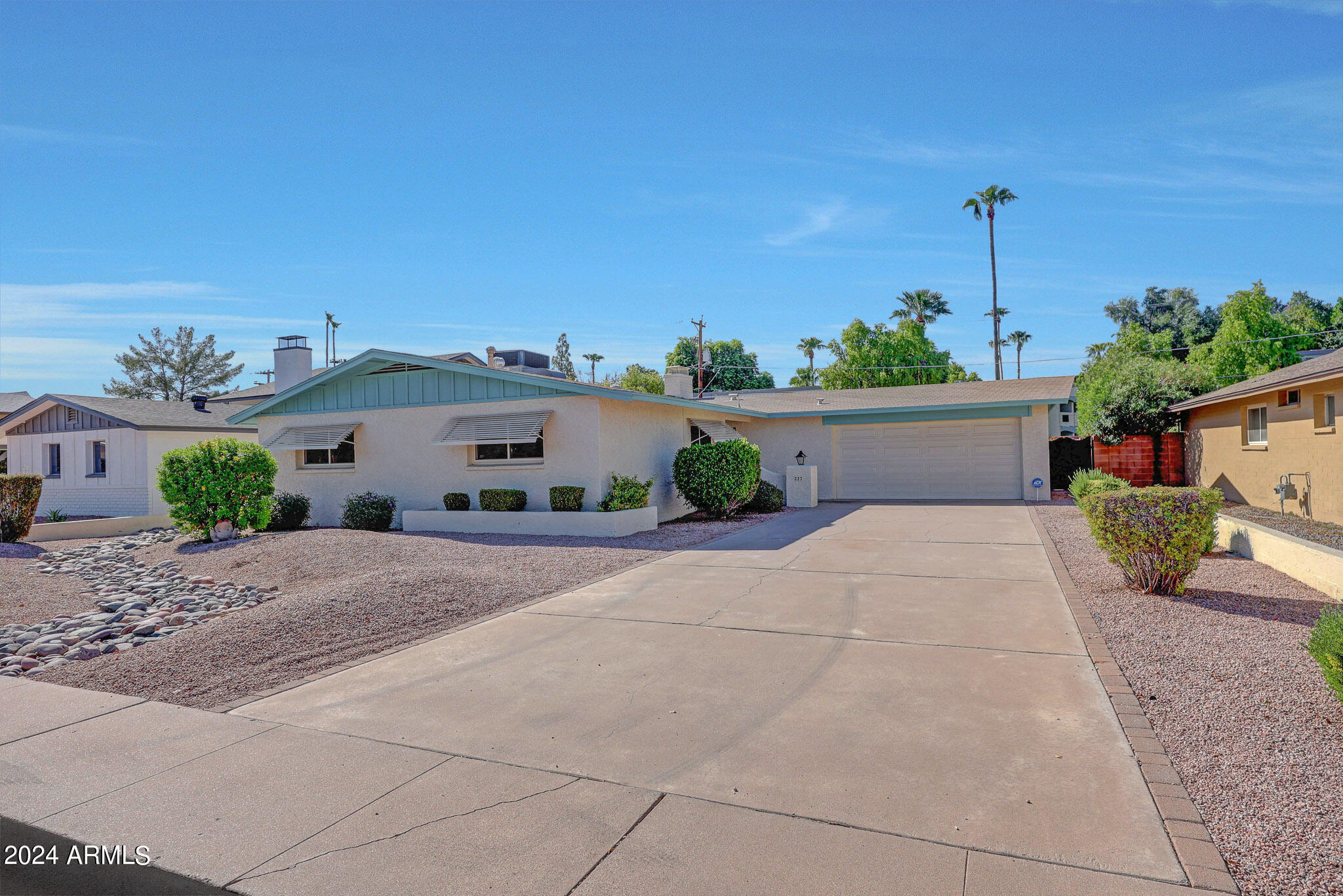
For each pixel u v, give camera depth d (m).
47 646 7.87
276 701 5.80
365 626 7.78
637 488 15.13
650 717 5.23
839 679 5.87
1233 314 34.44
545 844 3.64
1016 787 4.04
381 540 13.30
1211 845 3.44
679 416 18.70
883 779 4.20
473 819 3.90
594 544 13.19
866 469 21.83
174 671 6.62
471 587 9.26
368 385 17.42
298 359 26.94
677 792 4.13
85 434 21.97
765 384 57.19
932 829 3.66
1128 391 21.61
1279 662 5.76
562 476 15.34
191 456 14.60
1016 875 3.27
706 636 7.21
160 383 52.75
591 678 6.08
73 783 4.46
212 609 9.74
